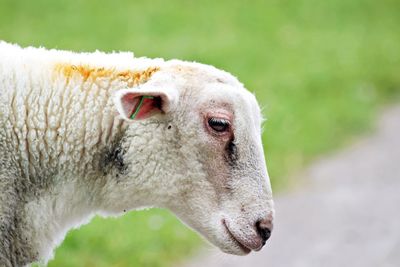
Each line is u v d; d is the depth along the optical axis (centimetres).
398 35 2659
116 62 665
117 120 645
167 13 2678
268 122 1673
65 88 647
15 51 660
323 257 1134
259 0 2928
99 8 2689
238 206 659
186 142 649
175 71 657
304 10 2856
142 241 1138
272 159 1502
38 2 2683
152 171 650
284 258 1134
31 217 646
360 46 2480
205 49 2241
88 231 1132
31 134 636
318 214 1301
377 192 1399
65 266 1036
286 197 1384
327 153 1616
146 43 2281
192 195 660
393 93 2097
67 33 2359
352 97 1970
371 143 1689
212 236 665
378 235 1210
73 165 648
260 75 2052
